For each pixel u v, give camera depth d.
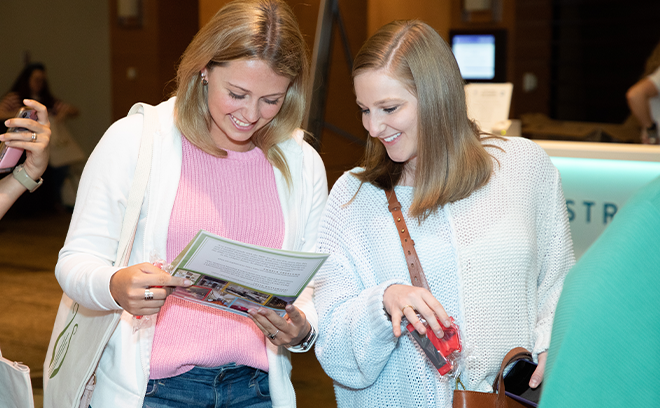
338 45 5.59
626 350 0.62
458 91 1.50
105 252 1.44
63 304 1.59
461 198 1.53
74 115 7.74
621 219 0.67
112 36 7.98
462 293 1.47
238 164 1.58
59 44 8.45
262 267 1.25
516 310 1.50
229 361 1.51
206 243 1.20
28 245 6.37
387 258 1.52
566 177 3.12
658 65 4.34
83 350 1.43
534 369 1.40
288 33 1.45
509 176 1.58
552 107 6.84
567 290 0.67
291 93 1.60
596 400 0.62
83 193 1.45
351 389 1.59
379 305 1.36
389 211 1.56
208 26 1.45
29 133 1.56
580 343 0.63
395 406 1.51
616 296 0.63
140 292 1.27
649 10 6.50
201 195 1.52
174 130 1.52
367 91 1.46
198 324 1.49
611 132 3.78
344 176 1.66
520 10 6.59
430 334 1.33
